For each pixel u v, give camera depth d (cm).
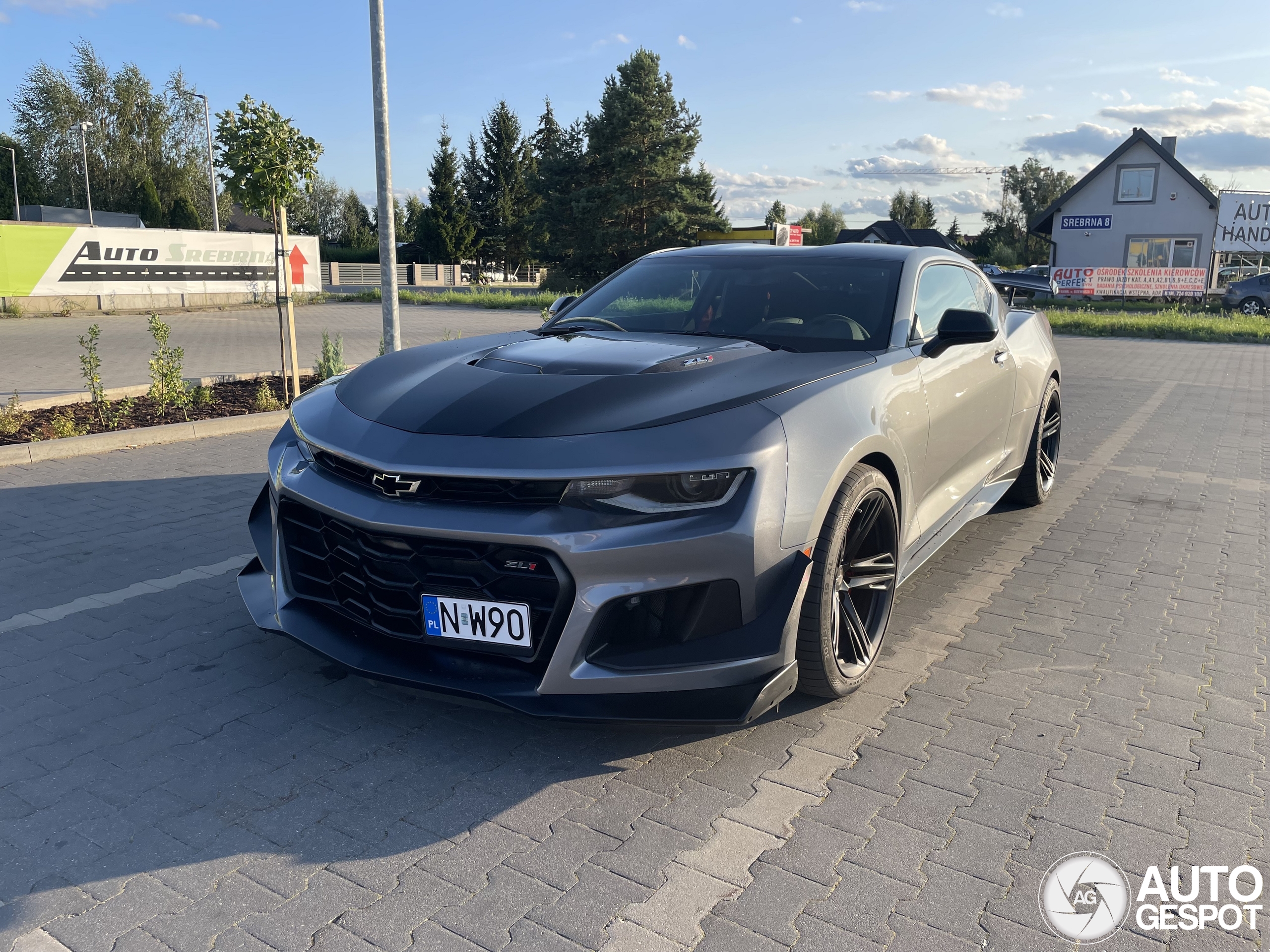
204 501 509
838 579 271
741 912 191
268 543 311
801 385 269
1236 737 271
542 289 4647
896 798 236
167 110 5762
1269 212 3422
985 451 418
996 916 191
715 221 4488
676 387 259
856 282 354
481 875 202
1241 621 367
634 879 201
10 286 2155
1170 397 1058
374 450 248
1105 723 279
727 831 220
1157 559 448
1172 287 3111
